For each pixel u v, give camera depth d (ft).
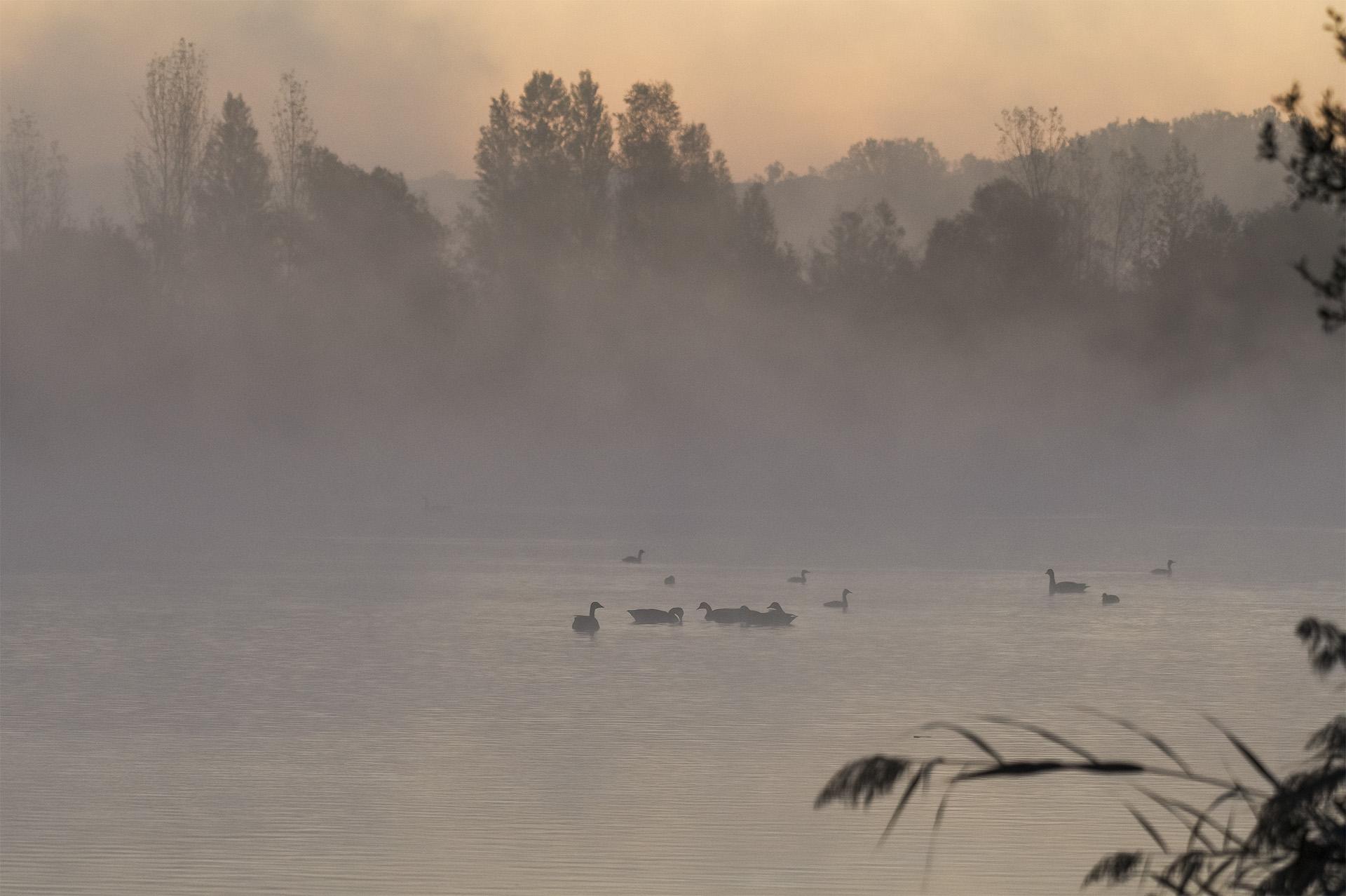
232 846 126.00
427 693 199.21
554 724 177.06
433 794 143.54
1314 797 55.88
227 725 176.86
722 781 148.66
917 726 175.83
